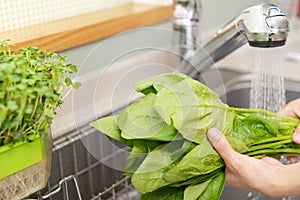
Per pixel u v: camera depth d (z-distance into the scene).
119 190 0.86
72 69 0.59
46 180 0.60
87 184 0.81
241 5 1.46
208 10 1.29
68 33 0.83
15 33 0.80
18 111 0.50
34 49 0.58
